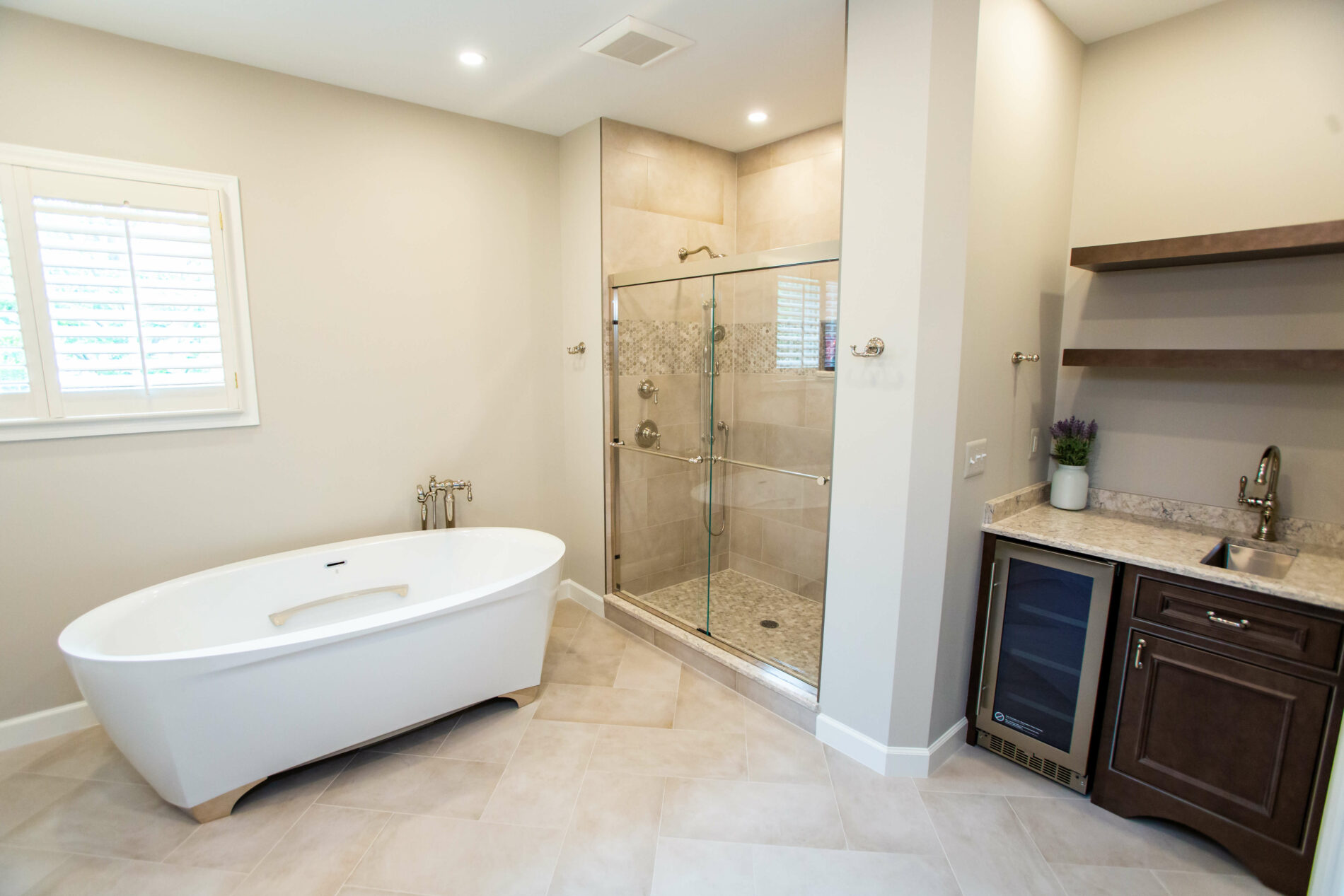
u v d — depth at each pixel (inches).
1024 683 84.6
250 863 69.2
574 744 90.7
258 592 99.1
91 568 90.7
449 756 87.9
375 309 112.0
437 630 85.0
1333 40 74.9
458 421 124.5
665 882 67.0
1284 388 81.1
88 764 84.8
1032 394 93.0
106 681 67.3
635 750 89.4
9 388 82.7
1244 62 81.0
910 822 75.5
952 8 69.1
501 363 128.7
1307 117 77.3
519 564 113.1
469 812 77.2
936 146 70.9
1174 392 90.0
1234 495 85.9
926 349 74.5
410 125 112.2
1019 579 84.0
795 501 101.1
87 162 84.8
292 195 101.5
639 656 117.4
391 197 111.5
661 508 123.8
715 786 81.8
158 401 92.7
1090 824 75.5
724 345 108.3
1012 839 72.9
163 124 89.9
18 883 66.1
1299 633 62.4
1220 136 83.7
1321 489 79.5
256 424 102.0
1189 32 84.9
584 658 116.5
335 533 112.5
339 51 91.6
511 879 67.4
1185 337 88.5
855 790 81.0
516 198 126.5
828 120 120.1
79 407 87.0
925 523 77.8
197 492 98.0
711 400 113.0
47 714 89.5
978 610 87.4
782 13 81.0
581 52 91.7
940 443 76.1
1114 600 75.2
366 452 114.2
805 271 91.9
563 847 71.7
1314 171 77.4
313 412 107.6
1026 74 80.4
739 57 93.4
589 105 113.2
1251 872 67.9
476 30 85.5
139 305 89.7
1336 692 60.6
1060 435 97.2
